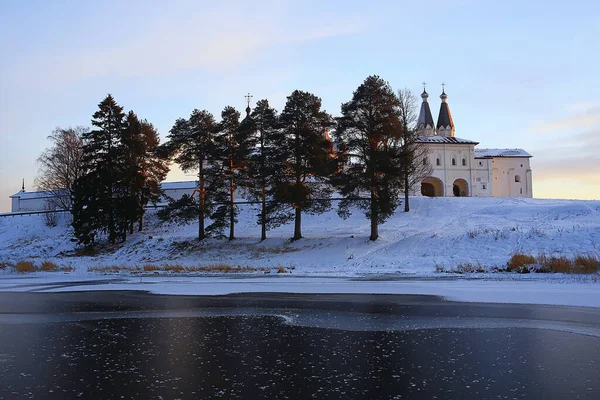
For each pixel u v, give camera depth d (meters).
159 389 9.34
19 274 39.00
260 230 54.56
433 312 16.92
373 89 41.38
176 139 48.56
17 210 89.81
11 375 10.38
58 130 70.06
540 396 8.65
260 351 12.06
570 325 14.38
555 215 49.53
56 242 60.06
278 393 9.01
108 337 13.98
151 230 60.03
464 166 99.31
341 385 9.39
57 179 69.12
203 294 23.08
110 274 36.75
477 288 22.38
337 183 41.62
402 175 42.75
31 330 15.16
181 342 13.17
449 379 9.65
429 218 55.59
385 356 11.42
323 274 31.55
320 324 15.28
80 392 9.24
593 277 24.89
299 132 42.94
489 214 55.03
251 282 27.89
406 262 34.84
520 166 111.56
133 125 55.34
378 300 19.92
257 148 45.84
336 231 50.44
